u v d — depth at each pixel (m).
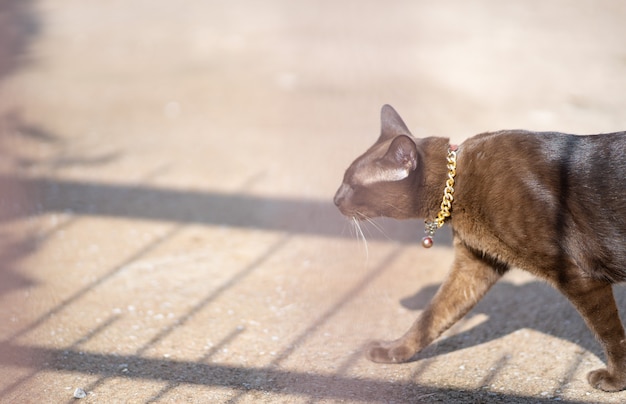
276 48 10.70
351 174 4.07
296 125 7.84
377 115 8.03
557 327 4.38
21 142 7.47
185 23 12.38
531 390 3.74
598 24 11.83
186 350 4.15
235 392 3.74
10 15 12.95
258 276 5.05
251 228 5.79
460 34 11.41
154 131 7.80
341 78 9.20
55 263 5.22
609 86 8.87
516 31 11.55
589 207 3.57
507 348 4.18
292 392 3.74
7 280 4.93
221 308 4.63
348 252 5.42
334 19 12.43
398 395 3.72
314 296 4.78
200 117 8.18
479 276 4.03
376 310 4.62
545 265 3.69
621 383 3.66
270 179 6.64
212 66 9.98
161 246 5.51
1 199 6.19
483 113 8.07
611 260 3.60
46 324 4.40
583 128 7.52
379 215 4.10
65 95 8.93
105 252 5.41
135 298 4.74
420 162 3.92
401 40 11.08
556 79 9.19
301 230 5.74
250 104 8.50
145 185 6.57
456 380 3.86
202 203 6.23
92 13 13.27
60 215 6.01
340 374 3.93
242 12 13.05
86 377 3.87
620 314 4.47
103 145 7.45
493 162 3.77
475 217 3.82
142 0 14.24
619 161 3.56
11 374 3.89
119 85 9.28
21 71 9.91
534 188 3.64
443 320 4.05
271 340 4.27
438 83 9.09
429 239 3.99
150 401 3.65
